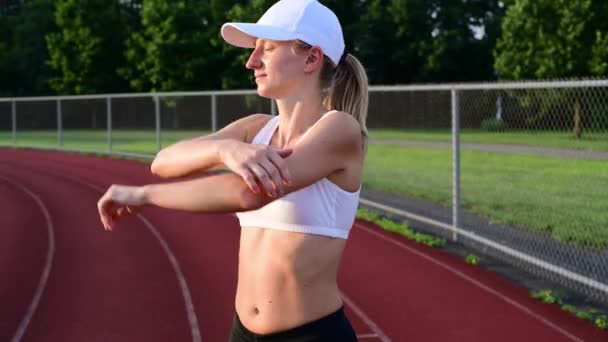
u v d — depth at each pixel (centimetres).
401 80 4369
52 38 4478
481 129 2234
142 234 974
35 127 2619
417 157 1977
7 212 1205
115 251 877
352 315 605
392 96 2525
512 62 2959
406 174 1596
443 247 864
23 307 645
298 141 169
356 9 4375
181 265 801
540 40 2875
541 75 2838
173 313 625
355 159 171
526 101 1508
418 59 4275
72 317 615
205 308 639
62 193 1458
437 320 591
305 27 171
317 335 172
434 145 2306
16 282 734
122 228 1016
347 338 178
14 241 952
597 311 614
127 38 4550
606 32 2775
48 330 582
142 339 560
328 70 180
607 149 1339
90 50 4434
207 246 897
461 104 2514
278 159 144
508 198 1195
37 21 5244
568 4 2800
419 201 1238
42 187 1557
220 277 747
